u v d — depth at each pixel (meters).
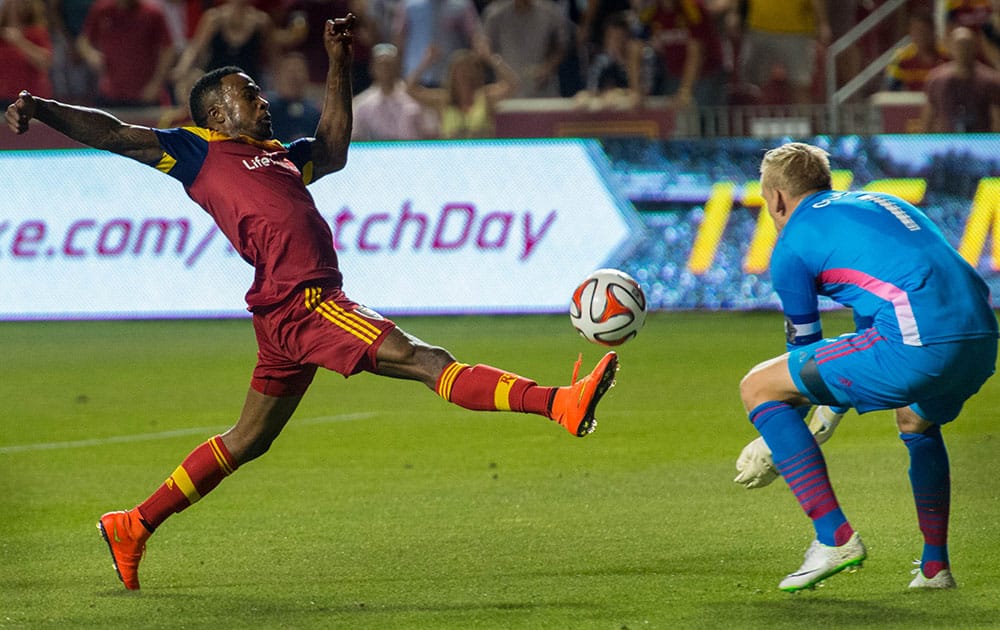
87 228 56.53
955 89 56.06
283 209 20.39
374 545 22.94
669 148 53.66
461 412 37.66
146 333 54.12
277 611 18.62
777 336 48.72
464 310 54.06
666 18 62.44
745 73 62.66
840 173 53.06
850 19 64.69
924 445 19.20
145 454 32.28
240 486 28.42
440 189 54.41
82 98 66.38
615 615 18.00
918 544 21.98
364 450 32.38
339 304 20.16
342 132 22.62
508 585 19.91
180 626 17.91
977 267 51.94
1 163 57.12
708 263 53.78
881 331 18.19
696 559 21.39
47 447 33.38
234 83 21.03
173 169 20.80
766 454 19.97
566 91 67.31
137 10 64.56
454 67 60.97
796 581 18.44
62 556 22.50
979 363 18.27
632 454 31.14
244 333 53.47
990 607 17.92
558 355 45.62
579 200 53.97
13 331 55.50
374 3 72.94
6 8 65.31
